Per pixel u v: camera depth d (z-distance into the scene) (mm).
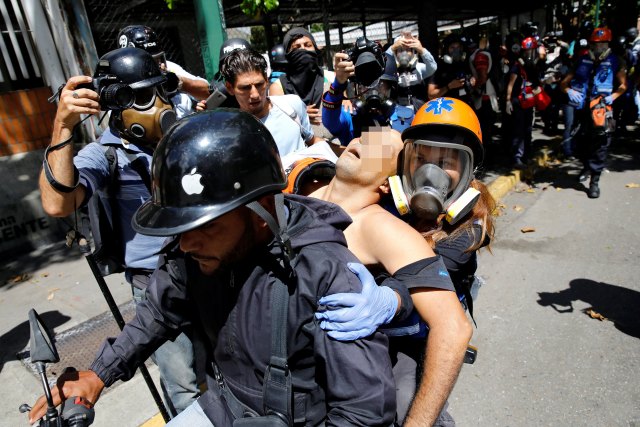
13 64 5191
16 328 3758
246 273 1188
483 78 6285
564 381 2910
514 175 6828
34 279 4645
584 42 6906
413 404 1309
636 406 2670
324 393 1223
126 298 4105
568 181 6777
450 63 6000
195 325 1493
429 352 1300
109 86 1808
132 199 2039
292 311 1130
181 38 7992
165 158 1127
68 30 4793
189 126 1141
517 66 6992
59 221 5555
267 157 1157
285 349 1150
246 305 1185
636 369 2949
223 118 1150
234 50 2744
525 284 4070
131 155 1988
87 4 5473
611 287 3908
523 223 5434
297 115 2961
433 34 7137
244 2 4797
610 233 4934
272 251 1174
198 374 1594
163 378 2262
